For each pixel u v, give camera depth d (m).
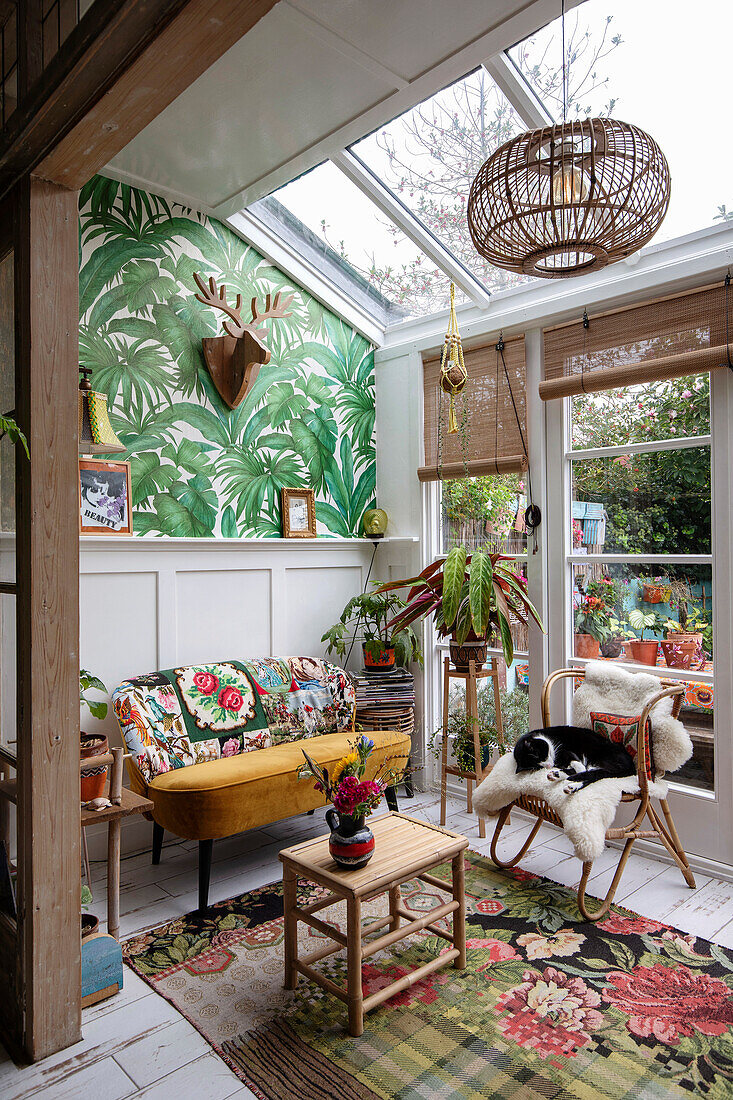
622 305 3.23
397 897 2.46
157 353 3.36
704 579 3.02
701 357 2.85
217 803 2.65
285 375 3.91
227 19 1.26
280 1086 1.78
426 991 2.15
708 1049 1.88
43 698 1.88
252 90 2.63
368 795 2.09
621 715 2.93
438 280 3.88
